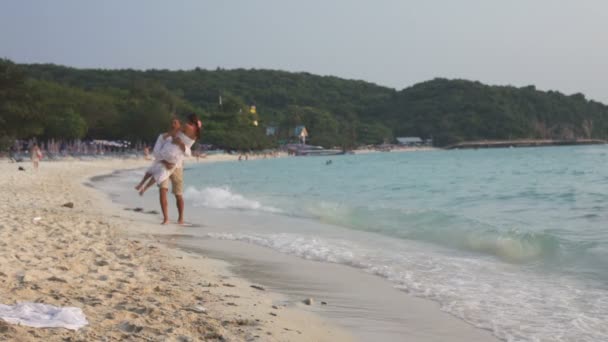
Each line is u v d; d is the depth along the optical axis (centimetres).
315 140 19125
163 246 907
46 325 384
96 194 2111
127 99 12406
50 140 8581
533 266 764
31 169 3988
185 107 14375
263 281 682
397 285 667
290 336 446
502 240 927
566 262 765
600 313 536
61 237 864
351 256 855
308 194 2197
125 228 1077
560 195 1702
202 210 1583
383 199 1856
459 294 621
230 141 13962
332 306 570
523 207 1452
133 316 441
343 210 1513
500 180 2684
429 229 1112
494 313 547
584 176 2823
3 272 566
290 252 895
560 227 1061
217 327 441
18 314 402
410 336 475
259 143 15325
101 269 641
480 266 777
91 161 7275
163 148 1173
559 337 473
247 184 3056
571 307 560
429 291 636
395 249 924
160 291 556
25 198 1594
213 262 790
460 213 1364
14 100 5862
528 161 6022
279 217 1410
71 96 9512
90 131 10300
